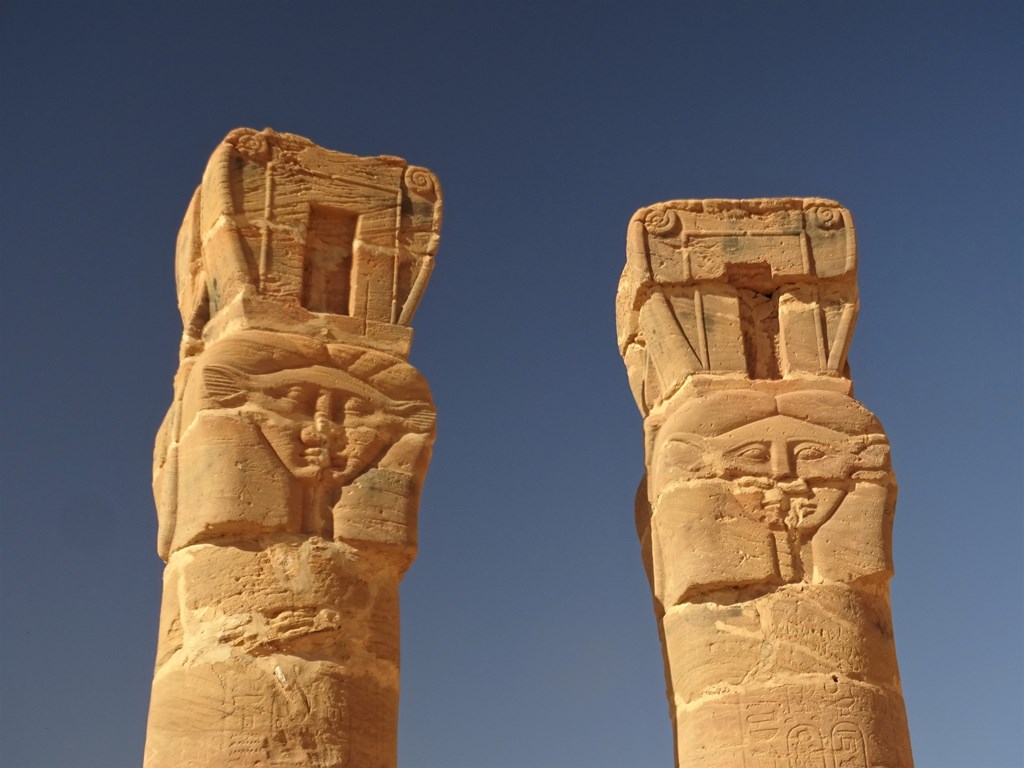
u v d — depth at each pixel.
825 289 10.27
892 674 9.34
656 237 10.27
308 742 8.39
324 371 9.27
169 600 8.84
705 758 8.95
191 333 9.62
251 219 9.55
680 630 9.35
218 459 8.81
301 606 8.65
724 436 9.65
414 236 9.96
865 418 9.82
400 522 9.09
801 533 9.48
